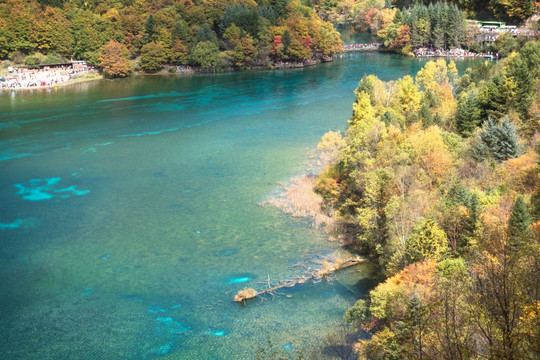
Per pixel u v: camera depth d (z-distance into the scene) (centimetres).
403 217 6781
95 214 8906
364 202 8244
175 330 5919
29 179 10550
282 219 8600
